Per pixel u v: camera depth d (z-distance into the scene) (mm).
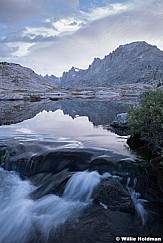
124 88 191375
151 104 10602
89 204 8438
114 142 13031
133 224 7586
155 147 10242
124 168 9375
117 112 31203
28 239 7406
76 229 7484
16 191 9477
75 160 10195
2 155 11547
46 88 183250
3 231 7828
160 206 8281
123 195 8195
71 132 16500
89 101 60188
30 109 38188
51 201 8891
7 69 194750
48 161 10422
